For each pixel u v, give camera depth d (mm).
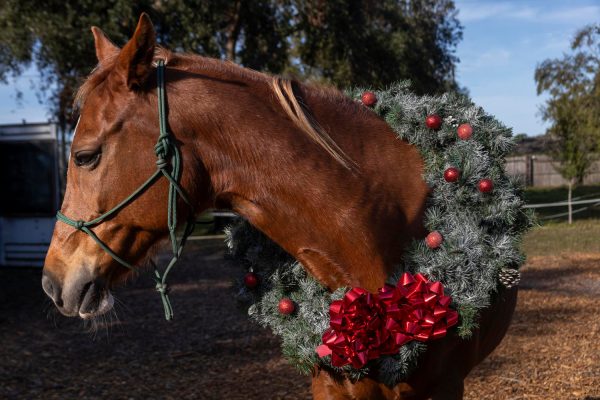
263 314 2158
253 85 1978
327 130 1986
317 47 16172
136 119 1822
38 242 9922
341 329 1896
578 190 25359
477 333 2215
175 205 1839
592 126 19703
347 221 1912
